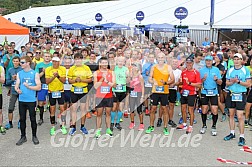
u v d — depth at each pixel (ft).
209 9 54.03
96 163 16.61
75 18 88.17
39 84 19.15
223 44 37.04
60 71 20.92
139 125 23.76
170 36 57.62
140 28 51.08
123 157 17.53
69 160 16.97
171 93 23.34
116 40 32.24
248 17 45.11
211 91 21.61
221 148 19.21
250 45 40.91
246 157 17.76
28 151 18.20
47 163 16.53
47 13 116.16
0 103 21.16
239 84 19.67
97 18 61.62
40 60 27.45
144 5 77.25
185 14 43.91
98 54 25.44
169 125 23.97
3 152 18.01
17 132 21.68
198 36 58.59
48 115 26.35
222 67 25.17
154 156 17.75
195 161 17.08
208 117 25.82
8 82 21.98
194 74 21.59
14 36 53.31
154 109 21.83
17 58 21.83
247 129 23.30
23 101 19.16
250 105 23.54
